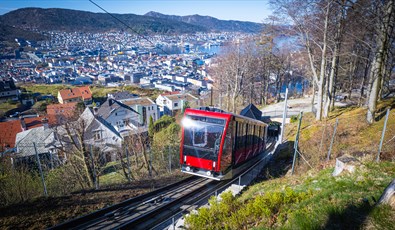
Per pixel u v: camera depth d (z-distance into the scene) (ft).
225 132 38.58
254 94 199.41
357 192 23.63
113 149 102.47
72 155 61.72
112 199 36.88
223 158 38.96
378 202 19.06
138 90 328.49
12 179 41.27
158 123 123.54
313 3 63.98
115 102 147.95
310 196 25.49
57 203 34.50
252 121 52.19
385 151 36.60
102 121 117.70
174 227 25.43
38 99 289.33
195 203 35.53
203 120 40.04
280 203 24.90
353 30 69.26
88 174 54.34
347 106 105.50
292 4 66.44
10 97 278.46
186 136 40.57
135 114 152.56
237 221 23.03
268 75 181.78
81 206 33.76
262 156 66.28
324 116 80.69
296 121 99.19
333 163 38.40
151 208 33.14
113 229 26.61
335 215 19.67
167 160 72.23
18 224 28.45
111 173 75.25
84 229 27.12
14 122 134.51
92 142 95.50
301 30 73.00
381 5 53.67
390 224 16.78
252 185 41.14
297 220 20.20
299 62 133.90
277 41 96.02
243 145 47.44
